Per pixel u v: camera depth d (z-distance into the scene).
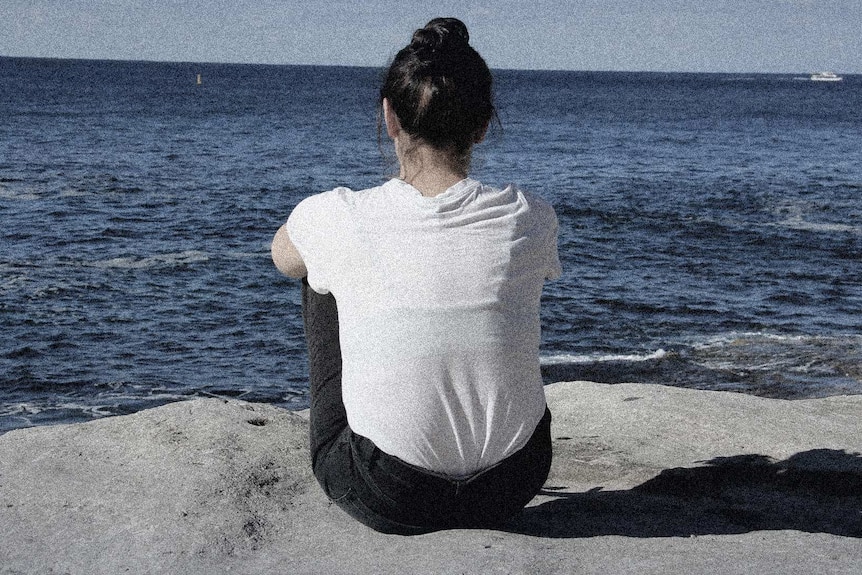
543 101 110.19
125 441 3.02
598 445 3.53
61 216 22.38
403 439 2.01
